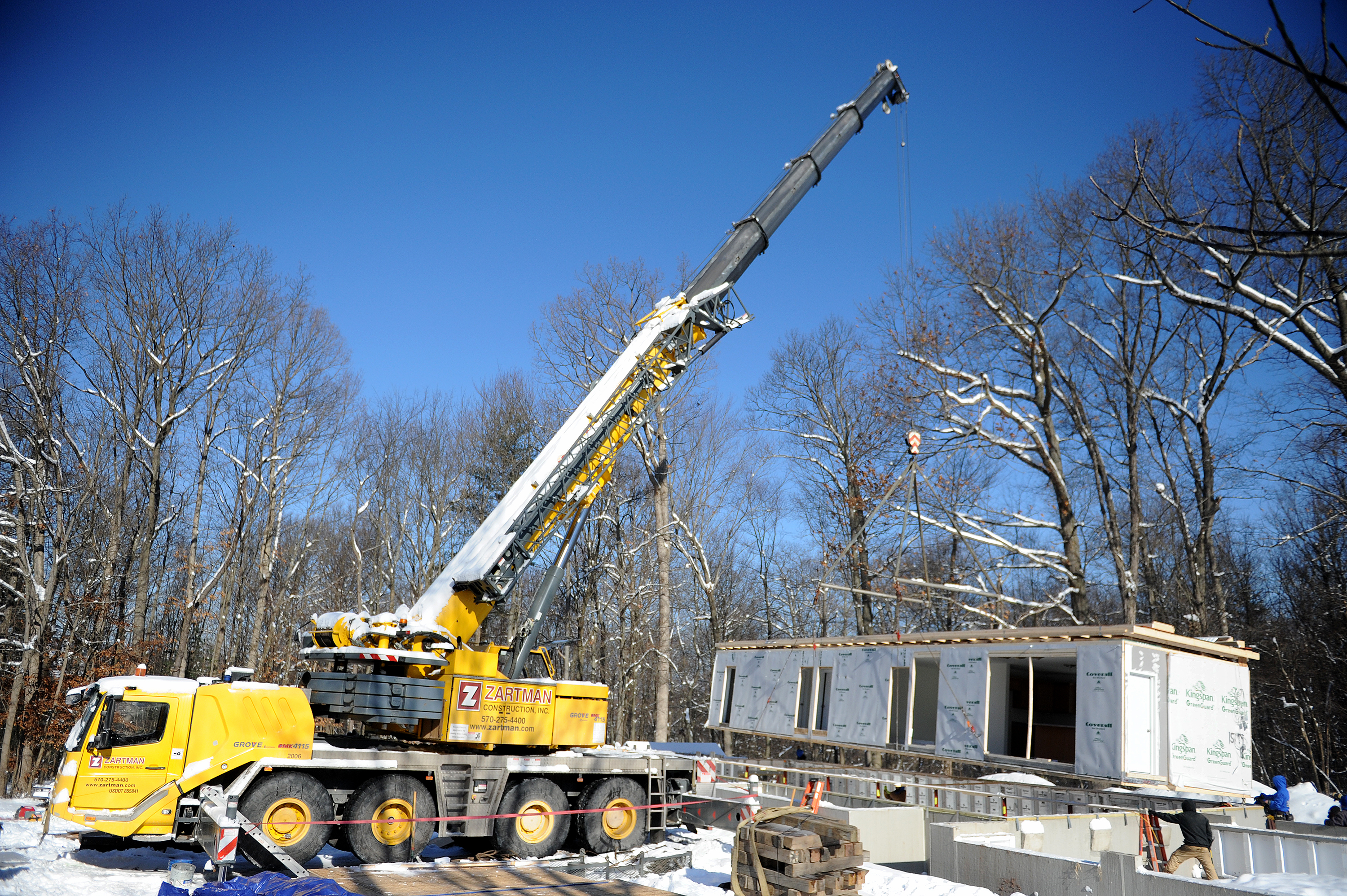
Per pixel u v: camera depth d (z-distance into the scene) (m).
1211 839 11.46
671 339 17.08
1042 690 24.53
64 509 28.70
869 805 18.20
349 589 44.56
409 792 13.09
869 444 33.97
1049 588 36.62
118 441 32.19
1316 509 33.09
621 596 36.25
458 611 14.43
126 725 11.73
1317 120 16.55
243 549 35.72
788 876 9.91
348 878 11.54
